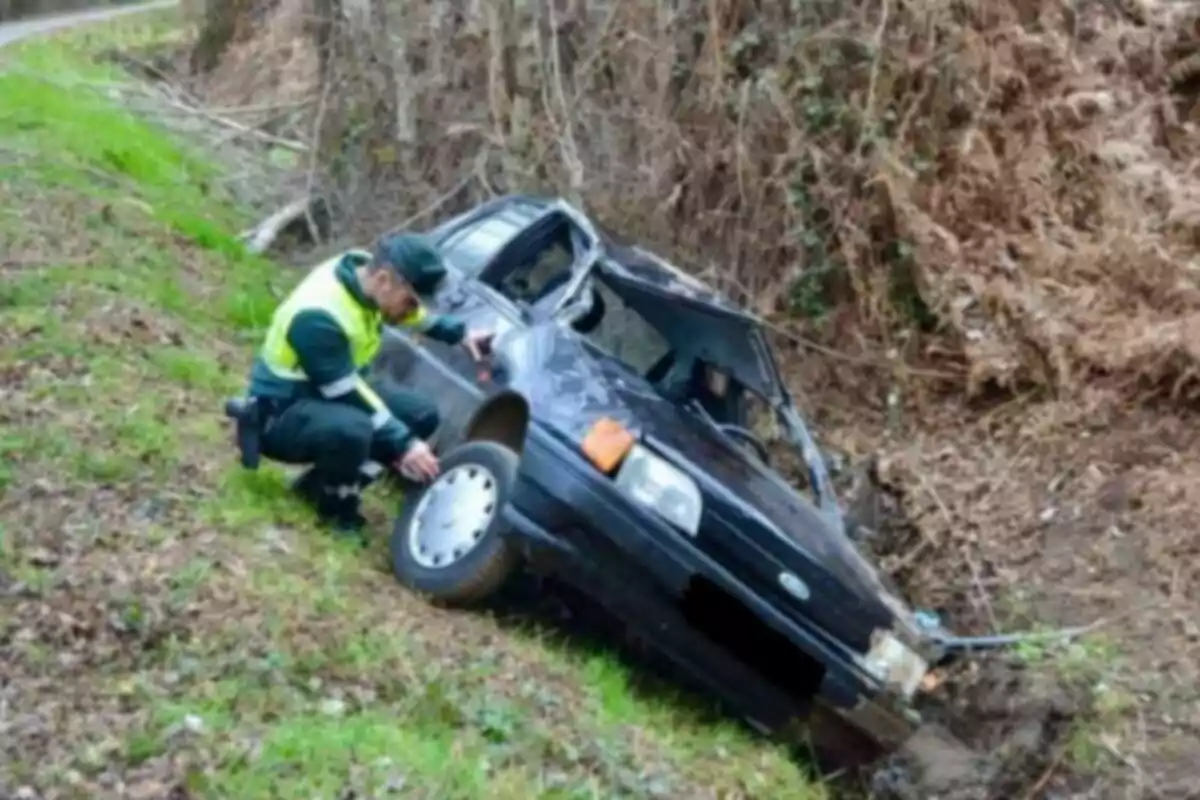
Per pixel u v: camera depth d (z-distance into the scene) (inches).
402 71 522.6
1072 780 289.1
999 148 464.1
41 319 354.3
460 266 326.6
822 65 441.7
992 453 398.9
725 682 261.1
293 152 654.5
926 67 446.9
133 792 182.2
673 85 457.4
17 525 247.8
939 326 433.1
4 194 470.3
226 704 205.9
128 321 373.7
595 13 470.3
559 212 328.2
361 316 276.2
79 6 1501.0
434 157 521.3
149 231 483.8
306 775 191.3
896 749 271.1
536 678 243.0
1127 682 310.2
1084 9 512.4
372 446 277.0
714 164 451.2
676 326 309.3
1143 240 433.1
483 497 267.1
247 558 251.8
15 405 299.4
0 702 197.6
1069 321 421.1
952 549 365.4
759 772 249.8
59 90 706.2
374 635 234.1
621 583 257.4
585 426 262.7
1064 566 352.5
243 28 957.2
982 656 326.3
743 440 304.0
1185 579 337.7
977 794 288.8
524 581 288.8
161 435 300.4
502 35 483.8
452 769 200.2
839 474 399.9
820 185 441.1
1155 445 383.6
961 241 449.7
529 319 296.5
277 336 276.5
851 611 261.1
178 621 223.6
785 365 442.6
